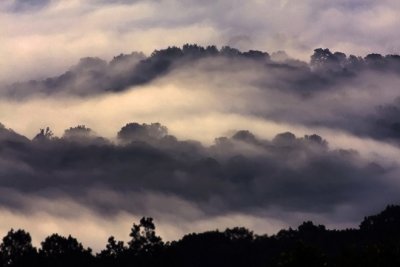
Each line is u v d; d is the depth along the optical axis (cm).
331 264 17338
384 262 17188
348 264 17238
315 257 17212
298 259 17175
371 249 17500
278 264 17450
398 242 18812
